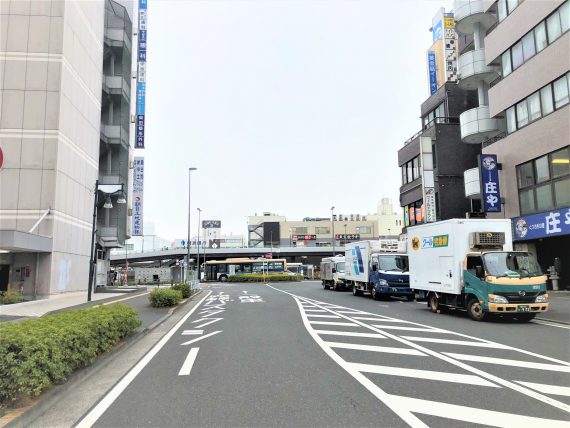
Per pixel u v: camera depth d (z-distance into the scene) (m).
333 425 4.72
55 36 25.50
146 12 46.19
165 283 60.59
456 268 14.85
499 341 10.08
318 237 117.06
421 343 9.87
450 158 32.69
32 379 5.25
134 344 10.34
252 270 63.72
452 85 33.72
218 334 11.61
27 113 24.70
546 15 21.06
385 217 130.50
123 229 39.47
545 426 4.65
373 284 23.80
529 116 22.66
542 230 21.30
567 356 8.35
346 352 8.87
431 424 4.72
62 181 25.52
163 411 5.29
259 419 4.95
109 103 38.81
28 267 23.81
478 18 28.34
